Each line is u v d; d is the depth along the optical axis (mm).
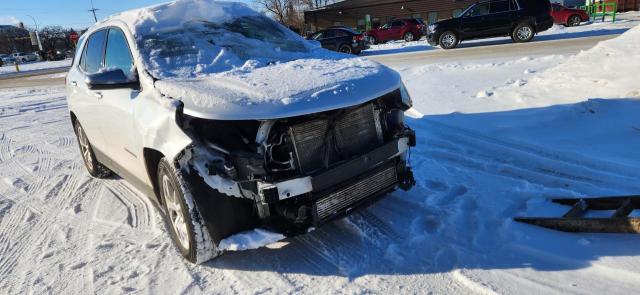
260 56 3979
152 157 3381
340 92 2943
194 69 3615
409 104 3455
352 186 2984
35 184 5344
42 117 10344
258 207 2857
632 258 2666
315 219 2818
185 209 2904
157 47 3742
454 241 3084
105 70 3469
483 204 3551
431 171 4352
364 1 49906
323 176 2816
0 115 11258
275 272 2973
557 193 3604
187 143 2775
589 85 6254
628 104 5320
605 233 2939
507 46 15945
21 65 51906
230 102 2801
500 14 17359
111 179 5242
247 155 2719
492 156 4629
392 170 3234
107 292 2912
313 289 2756
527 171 4152
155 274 3072
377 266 2912
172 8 4148
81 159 6305
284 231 2865
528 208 3430
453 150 4922
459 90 7754
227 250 3057
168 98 3021
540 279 2602
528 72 8516
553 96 6289
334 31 21375
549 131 5156
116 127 3758
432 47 20391
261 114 2713
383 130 3268
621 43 7496
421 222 3383
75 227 3988
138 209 4254
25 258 3506
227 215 2883
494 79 8336
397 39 27484
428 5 48406
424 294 2594
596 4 27797
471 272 2738
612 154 4359
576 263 2699
